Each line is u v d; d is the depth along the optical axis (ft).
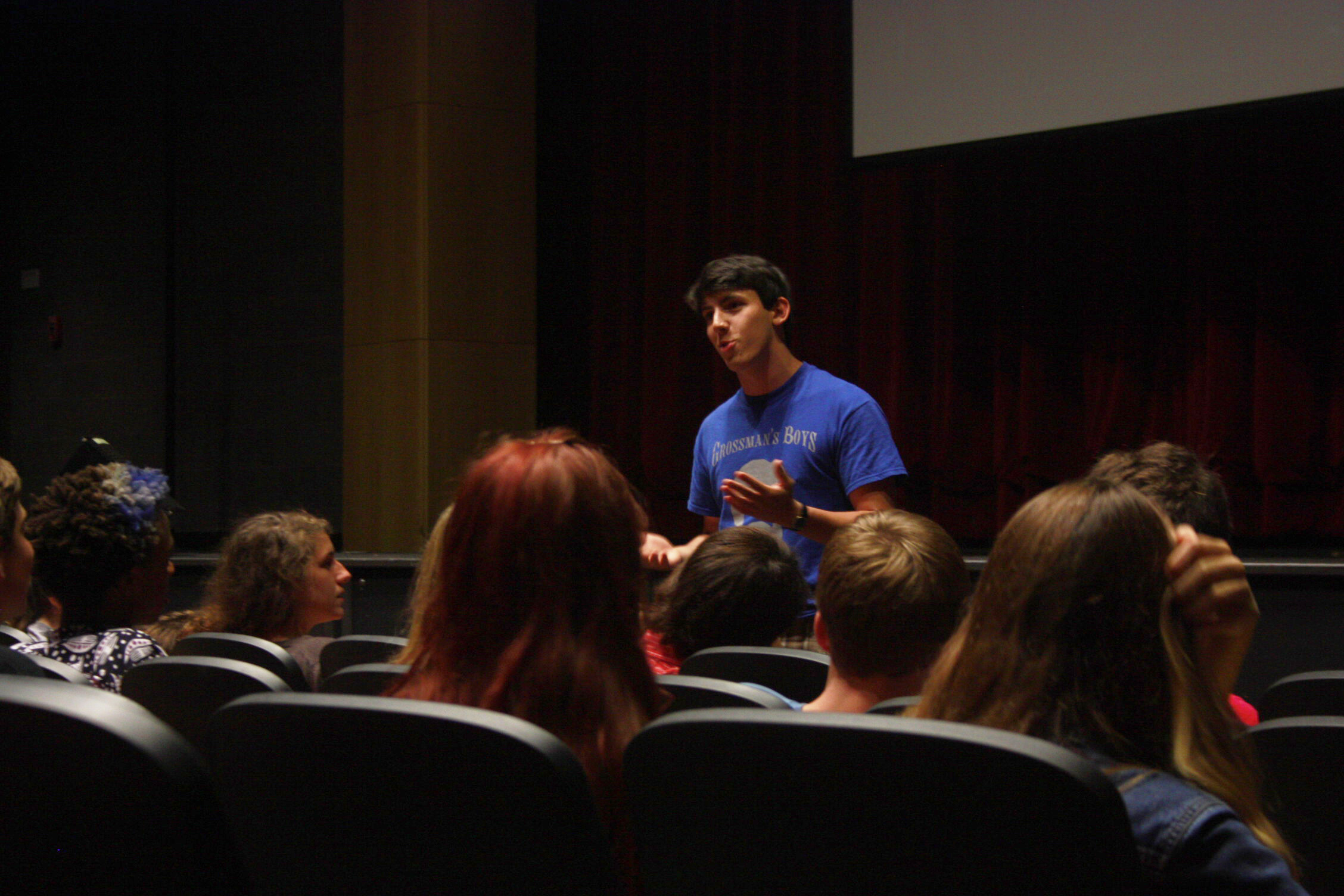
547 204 20.16
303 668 6.27
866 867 2.28
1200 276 16.19
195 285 21.42
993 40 16.66
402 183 18.79
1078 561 2.55
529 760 2.40
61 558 5.69
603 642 2.92
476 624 2.89
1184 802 2.32
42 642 5.64
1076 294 17.01
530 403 19.52
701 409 19.31
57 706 2.10
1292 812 3.49
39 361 23.38
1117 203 16.70
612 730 2.86
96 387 22.53
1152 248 16.52
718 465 8.45
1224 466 16.08
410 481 18.67
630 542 3.00
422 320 18.61
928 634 3.64
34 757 2.16
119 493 5.79
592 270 20.13
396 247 18.85
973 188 17.56
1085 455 16.99
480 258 19.06
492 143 19.19
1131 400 16.65
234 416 20.92
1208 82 15.20
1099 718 2.51
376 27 19.07
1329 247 15.43
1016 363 17.44
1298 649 10.52
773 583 5.52
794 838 2.34
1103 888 2.11
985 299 17.56
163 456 21.59
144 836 2.17
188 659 4.35
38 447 23.38
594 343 20.10
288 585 6.78
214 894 2.19
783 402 8.13
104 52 22.33
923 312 17.98
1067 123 16.15
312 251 20.07
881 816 2.24
